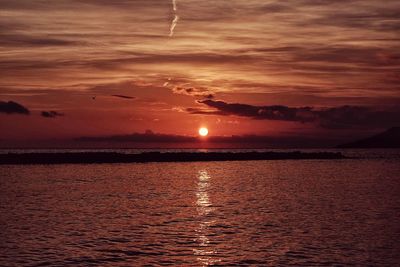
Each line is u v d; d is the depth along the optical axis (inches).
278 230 1318.9
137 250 1090.1
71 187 2490.2
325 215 1589.6
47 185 2588.6
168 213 1615.4
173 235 1247.5
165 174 3447.3
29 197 2070.6
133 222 1438.2
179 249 1099.3
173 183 2748.5
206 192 2292.1
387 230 1323.8
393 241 1187.9
